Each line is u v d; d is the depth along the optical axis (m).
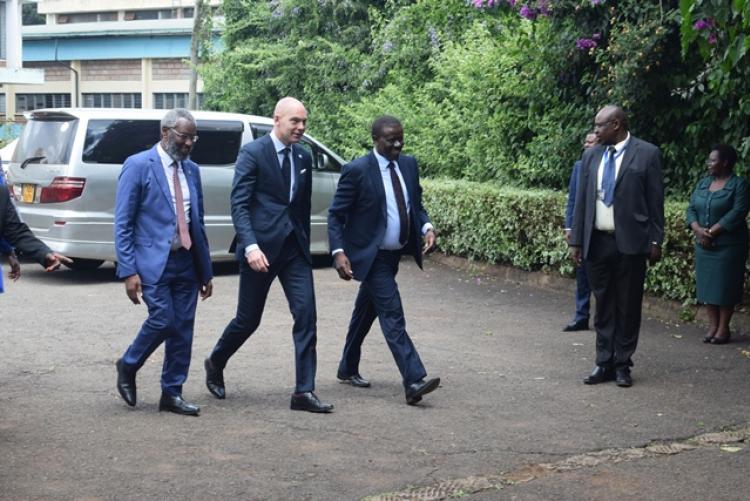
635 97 12.04
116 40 39.16
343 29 21.61
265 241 7.24
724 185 9.80
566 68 13.32
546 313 11.47
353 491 5.58
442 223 15.21
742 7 7.49
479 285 13.50
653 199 8.05
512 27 13.68
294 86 21.91
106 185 13.34
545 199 12.96
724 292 9.73
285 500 5.43
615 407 7.46
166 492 5.52
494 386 8.08
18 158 13.77
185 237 7.10
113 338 9.78
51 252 6.55
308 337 7.27
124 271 7.01
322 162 15.20
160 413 7.14
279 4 21.66
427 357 9.12
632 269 8.06
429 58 18.78
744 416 7.25
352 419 7.04
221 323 10.66
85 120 13.31
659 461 6.18
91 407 7.29
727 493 5.61
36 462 6.01
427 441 6.54
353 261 7.62
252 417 7.07
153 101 38.91
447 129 16.70
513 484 5.73
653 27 11.52
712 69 10.66
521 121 14.88
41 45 40.84
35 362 8.73
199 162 14.09
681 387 8.11
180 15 53.03
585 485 5.72
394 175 7.70
